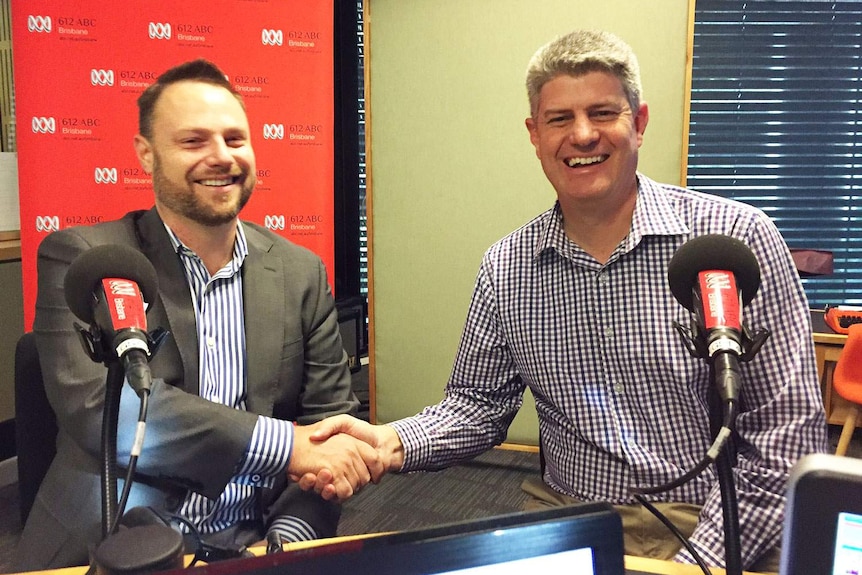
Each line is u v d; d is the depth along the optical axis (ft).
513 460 10.37
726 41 11.53
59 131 7.61
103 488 2.42
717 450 2.27
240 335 4.97
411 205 10.43
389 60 10.13
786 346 4.20
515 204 9.99
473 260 10.29
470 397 5.09
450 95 9.96
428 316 10.65
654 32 9.15
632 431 4.50
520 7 9.50
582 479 4.66
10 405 9.87
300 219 8.40
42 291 4.62
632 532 4.42
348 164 14.21
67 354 4.39
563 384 4.67
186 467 4.16
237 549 2.60
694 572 2.93
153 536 2.17
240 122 4.98
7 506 8.96
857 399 8.27
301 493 4.73
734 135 11.74
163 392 4.21
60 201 7.69
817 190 11.78
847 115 11.56
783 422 4.14
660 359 4.35
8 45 9.48
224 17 7.88
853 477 1.58
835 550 1.60
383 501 9.08
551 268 4.69
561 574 1.62
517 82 9.66
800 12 11.39
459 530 1.61
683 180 9.34
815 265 9.42
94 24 7.55
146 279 2.81
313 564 1.53
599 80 4.28
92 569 2.39
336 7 13.58
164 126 4.77
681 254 2.82
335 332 5.44
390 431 4.68
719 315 2.55
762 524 3.92
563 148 4.40
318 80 8.23
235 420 4.20
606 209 4.45
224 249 5.00
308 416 5.18
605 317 4.49
